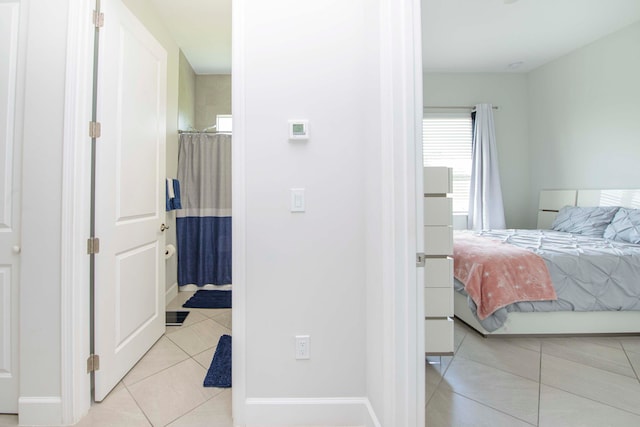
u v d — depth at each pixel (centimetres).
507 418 143
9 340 141
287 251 141
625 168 318
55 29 141
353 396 141
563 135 381
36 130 140
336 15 141
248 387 140
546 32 325
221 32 298
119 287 168
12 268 141
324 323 142
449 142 431
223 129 412
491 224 410
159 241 217
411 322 109
